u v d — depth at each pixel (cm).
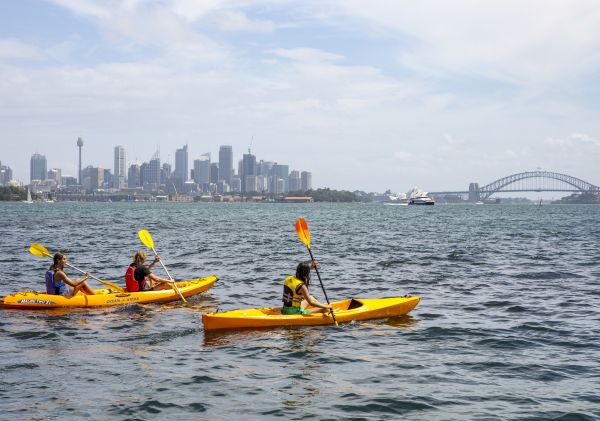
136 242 3098
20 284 1616
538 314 1208
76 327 1081
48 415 648
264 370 823
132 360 867
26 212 9406
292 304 1122
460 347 948
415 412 667
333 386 756
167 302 1351
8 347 934
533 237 3616
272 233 4016
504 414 661
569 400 704
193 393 726
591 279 1723
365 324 1115
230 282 1662
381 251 2625
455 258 2311
